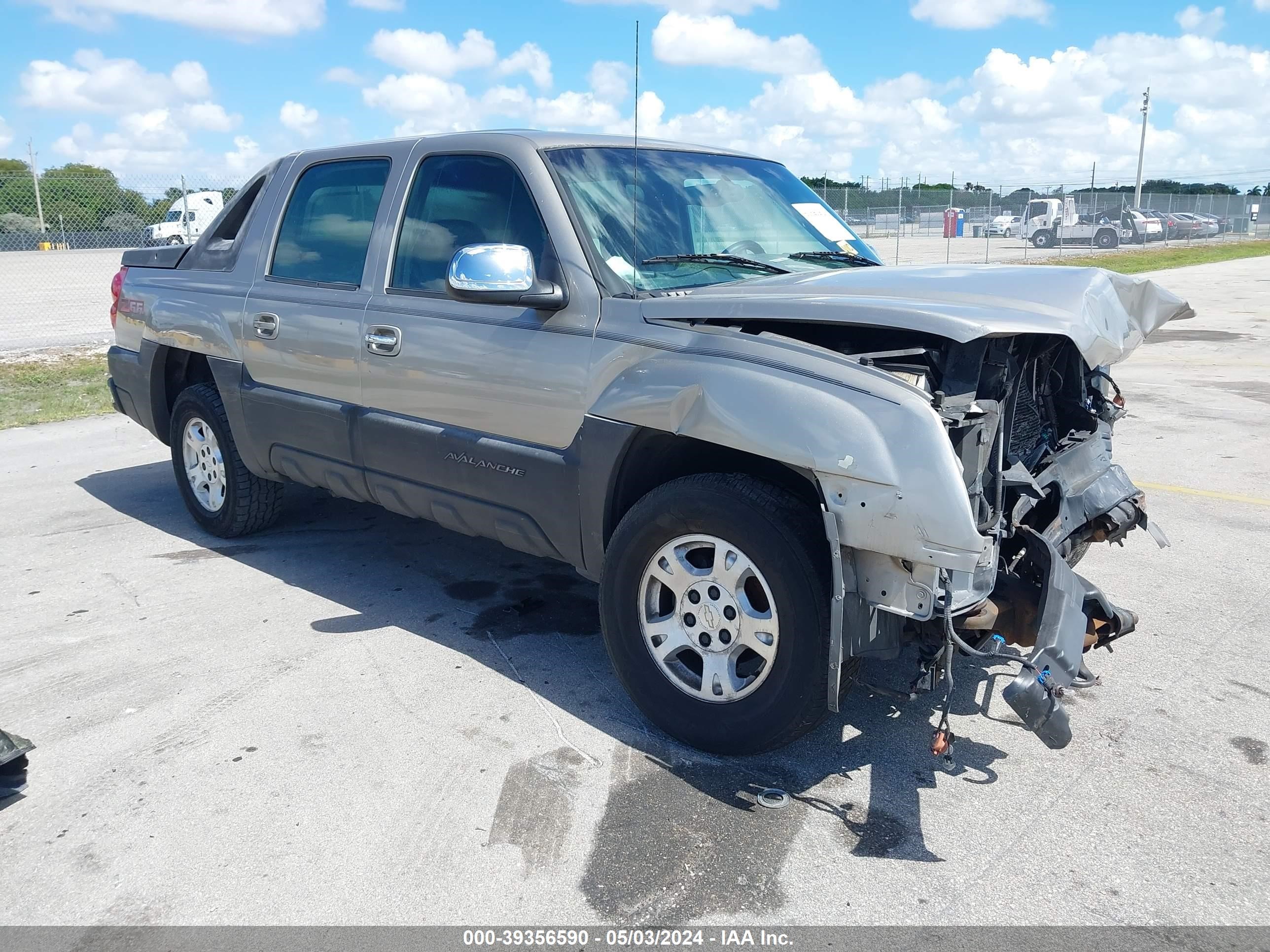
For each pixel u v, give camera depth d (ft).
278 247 15.75
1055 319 9.75
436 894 8.54
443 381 12.69
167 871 8.87
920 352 9.59
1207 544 17.35
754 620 10.05
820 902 8.45
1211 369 36.88
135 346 18.69
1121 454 23.81
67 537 18.34
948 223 119.96
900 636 9.79
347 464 14.51
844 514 9.14
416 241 13.48
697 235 12.73
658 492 10.52
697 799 9.93
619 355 10.92
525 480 11.98
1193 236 150.41
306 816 9.65
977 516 9.49
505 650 13.35
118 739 11.09
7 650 13.43
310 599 15.19
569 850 9.13
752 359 9.88
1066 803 9.88
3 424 28.78
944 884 8.68
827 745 11.00
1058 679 9.02
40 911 8.39
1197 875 8.79
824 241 14.11
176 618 14.47
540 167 12.15
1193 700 11.93
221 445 17.11
